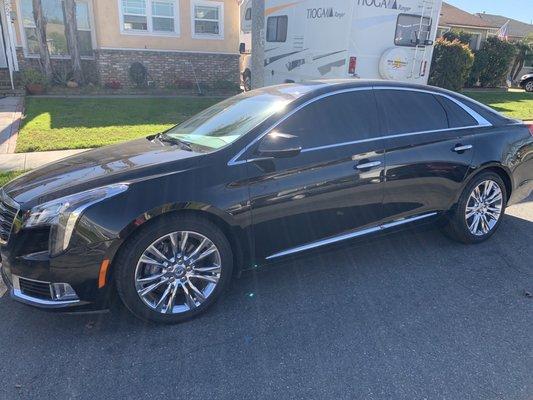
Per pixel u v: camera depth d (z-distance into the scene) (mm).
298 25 11164
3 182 5621
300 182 3324
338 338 2918
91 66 15750
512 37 35562
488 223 4426
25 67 14852
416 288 3557
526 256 4145
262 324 3078
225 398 2406
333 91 3637
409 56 10172
